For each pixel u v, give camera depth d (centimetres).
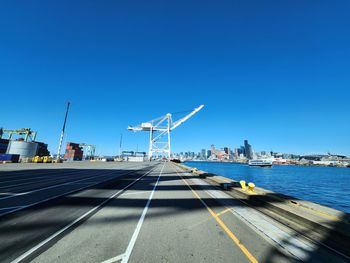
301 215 631
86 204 838
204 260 393
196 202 916
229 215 714
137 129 10544
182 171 3192
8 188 1231
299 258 410
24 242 458
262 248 453
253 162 14238
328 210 695
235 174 6656
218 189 1348
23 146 6875
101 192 1136
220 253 424
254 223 627
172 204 866
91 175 2220
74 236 498
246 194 1034
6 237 486
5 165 3628
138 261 383
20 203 842
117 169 3447
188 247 450
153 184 1541
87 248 434
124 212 725
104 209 763
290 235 531
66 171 2686
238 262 388
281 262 393
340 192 2977
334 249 454
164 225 595
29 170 2633
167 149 10569
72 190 1191
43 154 8575
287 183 4281
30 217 648
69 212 713
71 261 379
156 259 392
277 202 826
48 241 466
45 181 1598
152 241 479
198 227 583
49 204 830
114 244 457
